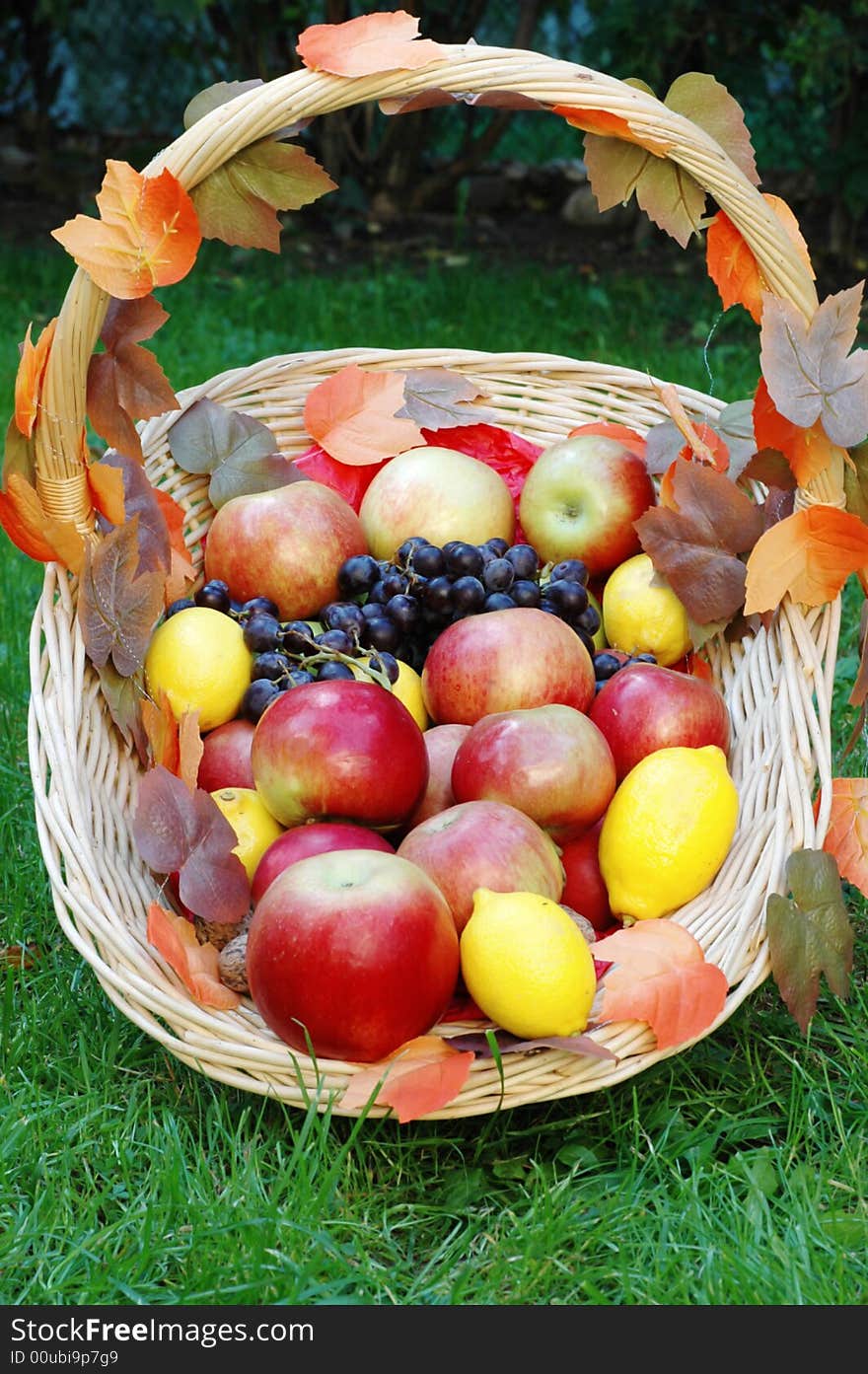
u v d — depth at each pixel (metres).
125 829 1.12
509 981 1.01
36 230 3.12
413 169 3.22
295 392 1.31
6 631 1.51
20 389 1.08
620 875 1.09
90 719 1.12
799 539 1.10
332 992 0.99
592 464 1.26
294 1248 0.98
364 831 1.09
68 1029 1.13
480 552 1.22
